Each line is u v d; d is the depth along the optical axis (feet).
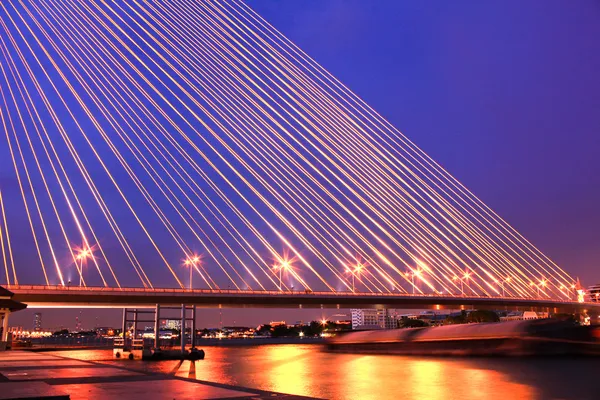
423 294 381.40
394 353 154.10
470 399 49.19
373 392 55.21
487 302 389.19
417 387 59.77
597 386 59.31
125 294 304.30
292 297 341.82
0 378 59.00
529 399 49.24
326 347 190.19
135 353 123.13
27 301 286.66
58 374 63.87
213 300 327.88
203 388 48.44
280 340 362.94
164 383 53.01
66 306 309.63
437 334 138.21
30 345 207.21
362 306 378.94
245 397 42.32
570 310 456.45
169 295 316.60
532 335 112.88
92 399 41.06
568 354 107.14
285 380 70.59
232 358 141.79
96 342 288.30
